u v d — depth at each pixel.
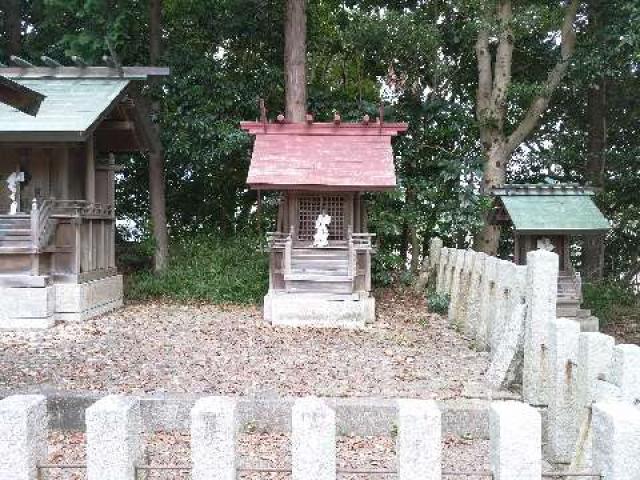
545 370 6.01
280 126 12.14
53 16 13.83
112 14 13.27
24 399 3.20
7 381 6.88
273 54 16.45
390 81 15.77
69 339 9.33
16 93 5.85
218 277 14.04
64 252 10.92
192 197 17.44
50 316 10.47
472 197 14.30
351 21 15.07
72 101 10.77
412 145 15.32
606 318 13.42
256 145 11.80
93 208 11.59
